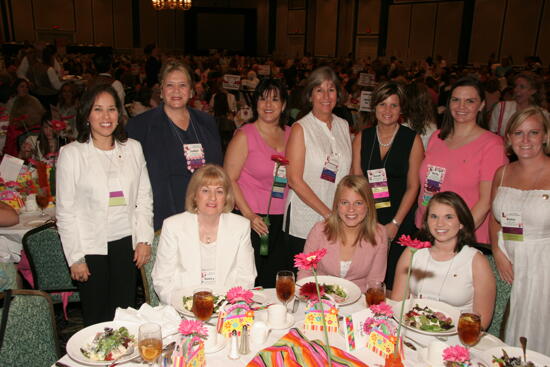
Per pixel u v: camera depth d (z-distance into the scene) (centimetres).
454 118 282
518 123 237
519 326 243
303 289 181
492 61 1505
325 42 2161
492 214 257
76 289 296
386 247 248
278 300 201
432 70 1441
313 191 297
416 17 1825
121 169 248
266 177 304
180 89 281
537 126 233
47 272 285
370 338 168
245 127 306
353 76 1145
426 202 292
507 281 240
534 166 240
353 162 316
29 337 176
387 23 1933
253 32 2448
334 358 156
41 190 321
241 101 754
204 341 161
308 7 2195
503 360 161
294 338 165
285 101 301
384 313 167
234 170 303
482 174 271
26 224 310
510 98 634
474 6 1648
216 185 224
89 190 240
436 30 1769
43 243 278
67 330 327
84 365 154
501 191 248
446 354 150
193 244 228
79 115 238
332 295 203
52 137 407
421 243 138
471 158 276
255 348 166
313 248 250
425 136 359
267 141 304
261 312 191
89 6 2030
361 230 244
